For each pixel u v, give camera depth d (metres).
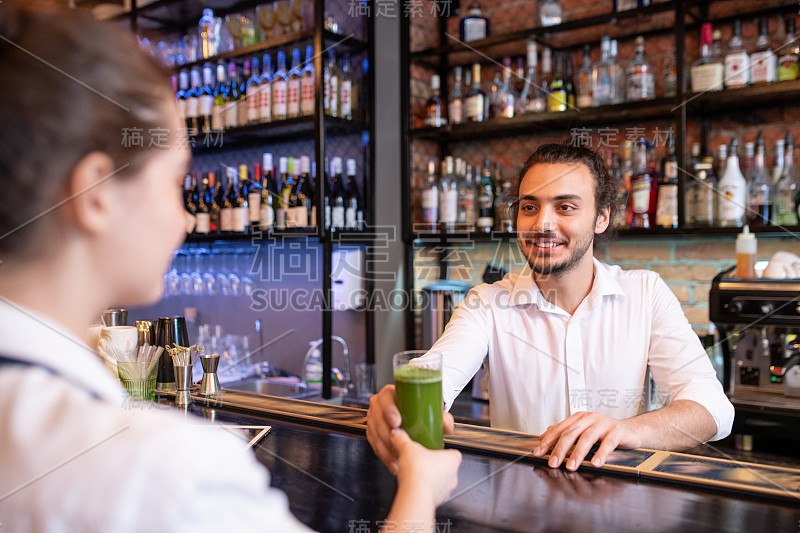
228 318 3.58
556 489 0.91
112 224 0.45
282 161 3.04
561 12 2.83
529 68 2.80
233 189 3.38
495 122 2.76
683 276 2.64
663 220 2.41
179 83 3.43
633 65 2.52
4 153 0.41
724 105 2.44
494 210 2.92
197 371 2.74
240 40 3.31
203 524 0.39
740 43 2.30
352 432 1.22
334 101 2.85
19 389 0.42
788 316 1.92
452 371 1.57
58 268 0.44
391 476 0.98
